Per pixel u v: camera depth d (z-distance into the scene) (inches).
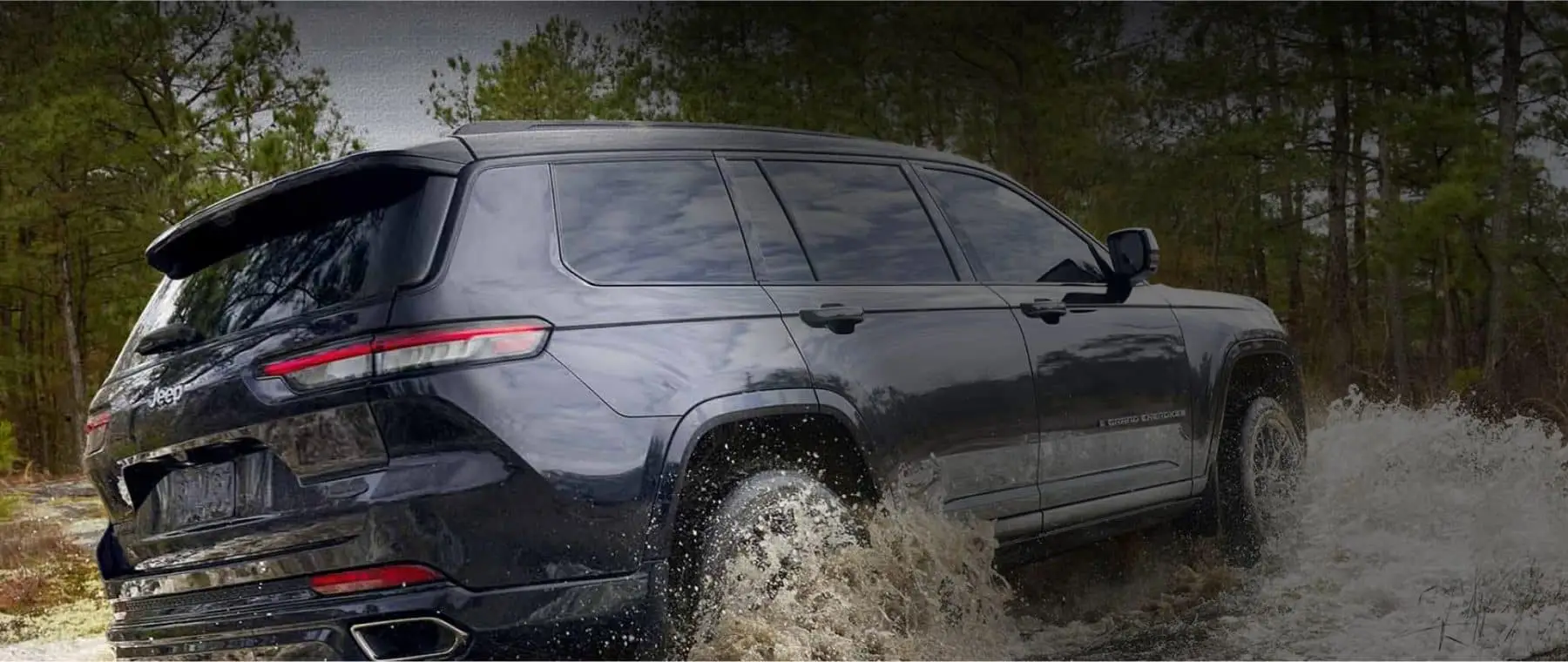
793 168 133.6
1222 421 173.2
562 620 100.6
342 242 107.1
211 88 740.0
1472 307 671.1
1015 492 137.3
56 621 204.4
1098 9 681.0
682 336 111.7
